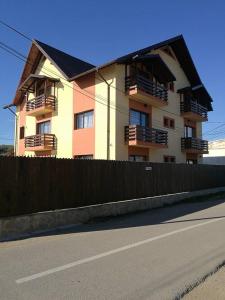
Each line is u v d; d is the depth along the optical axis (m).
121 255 7.32
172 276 5.90
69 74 25.98
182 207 16.88
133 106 24.16
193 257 7.14
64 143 25.97
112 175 14.71
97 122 23.36
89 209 12.65
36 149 27.62
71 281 5.64
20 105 32.88
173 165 20.03
